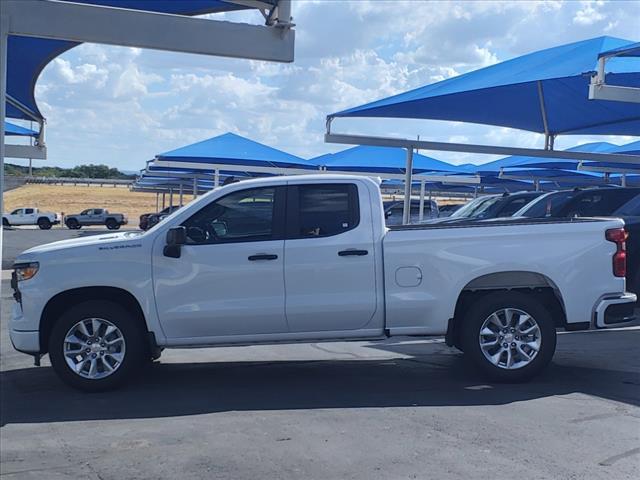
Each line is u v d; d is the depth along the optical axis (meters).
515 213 15.16
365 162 23.91
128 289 7.09
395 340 10.19
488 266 7.25
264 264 7.14
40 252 7.16
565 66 11.68
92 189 100.00
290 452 5.31
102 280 7.06
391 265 7.22
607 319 7.34
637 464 5.01
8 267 20.48
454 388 7.21
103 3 9.23
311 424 5.99
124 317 7.12
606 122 16.77
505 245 7.28
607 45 11.70
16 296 7.21
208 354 9.20
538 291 7.58
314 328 7.23
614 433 5.68
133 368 7.17
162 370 8.22
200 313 7.11
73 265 7.09
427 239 7.24
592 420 6.04
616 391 7.01
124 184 110.75
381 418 6.14
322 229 7.26
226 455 5.26
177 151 22.67
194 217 7.28
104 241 7.23
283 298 7.16
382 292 7.22
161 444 5.52
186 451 5.36
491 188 43.97
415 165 24.11
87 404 6.71
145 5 9.34
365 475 4.84
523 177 31.53
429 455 5.21
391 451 5.30
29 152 16.62
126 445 5.50
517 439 5.55
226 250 7.14
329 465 5.04
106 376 7.10
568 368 8.05
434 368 8.23
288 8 5.92
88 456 5.27
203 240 7.23
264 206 7.32
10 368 8.35
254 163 22.89
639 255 10.90
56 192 92.00
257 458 5.19
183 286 7.12
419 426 5.90
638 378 7.57
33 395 7.06
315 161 24.34
